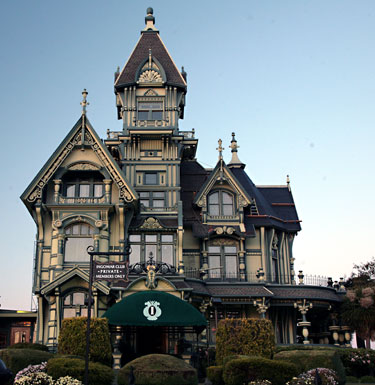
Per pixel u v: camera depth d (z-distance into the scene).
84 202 37.12
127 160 42.34
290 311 39.81
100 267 21.42
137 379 22.88
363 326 36.31
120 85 43.72
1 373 15.13
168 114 43.25
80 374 21.69
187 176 45.06
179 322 29.69
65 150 38.00
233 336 28.27
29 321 40.28
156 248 38.94
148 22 48.03
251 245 41.53
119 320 29.34
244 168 47.62
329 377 23.55
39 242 36.91
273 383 22.95
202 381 29.30
